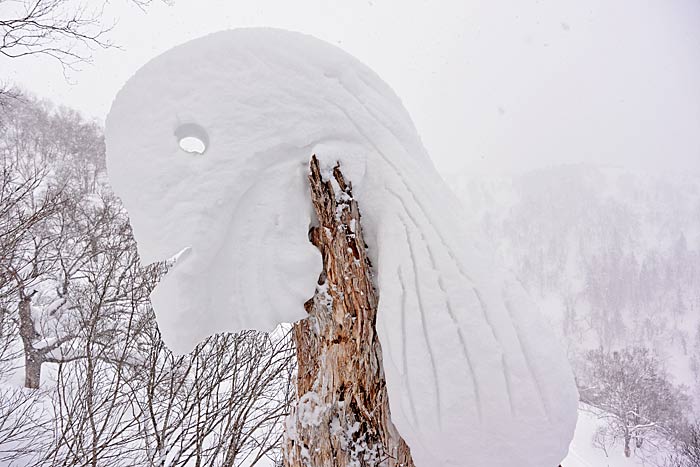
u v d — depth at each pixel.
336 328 1.98
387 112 2.15
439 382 1.67
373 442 1.88
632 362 24.91
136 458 4.88
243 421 5.02
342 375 1.94
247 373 5.46
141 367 5.20
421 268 1.82
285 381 5.71
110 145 2.04
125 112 2.04
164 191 1.94
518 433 1.61
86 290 6.45
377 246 2.02
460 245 1.85
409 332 1.74
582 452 20.31
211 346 5.32
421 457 1.70
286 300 2.00
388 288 1.83
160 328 1.93
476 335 1.69
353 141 2.07
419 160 2.13
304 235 2.05
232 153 1.97
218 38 2.07
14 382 8.26
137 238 1.96
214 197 1.93
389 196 1.99
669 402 23.23
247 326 2.01
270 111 2.01
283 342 5.62
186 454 5.67
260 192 2.01
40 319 7.82
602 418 23.03
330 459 1.88
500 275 1.85
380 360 1.94
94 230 7.13
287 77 2.05
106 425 4.97
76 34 5.02
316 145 2.02
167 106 2.02
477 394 1.65
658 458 19.80
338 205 1.99
